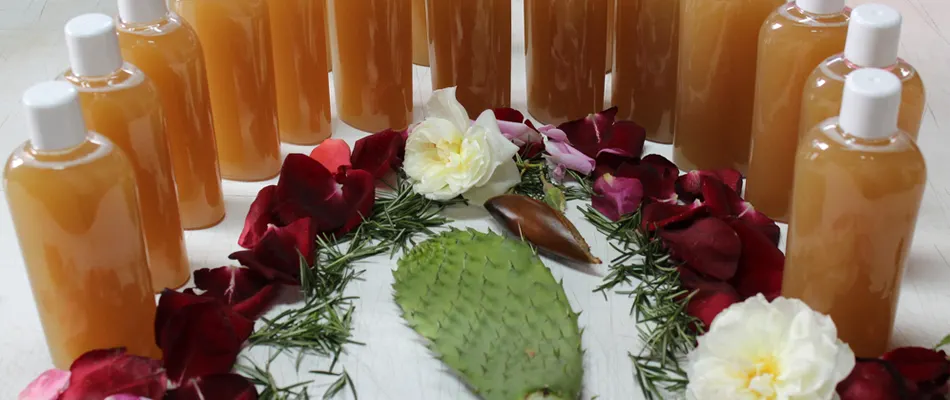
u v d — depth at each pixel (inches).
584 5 27.9
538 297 20.8
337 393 19.3
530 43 29.3
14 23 35.5
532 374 18.6
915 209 18.4
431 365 20.0
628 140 27.2
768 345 17.6
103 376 18.4
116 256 19.0
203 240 24.6
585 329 20.9
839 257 18.8
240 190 26.9
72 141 18.4
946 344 20.0
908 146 18.2
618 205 24.7
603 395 19.1
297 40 27.5
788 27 22.7
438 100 26.2
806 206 18.9
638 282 22.5
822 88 20.9
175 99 23.3
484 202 25.2
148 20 22.9
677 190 25.2
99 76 20.9
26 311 21.9
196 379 18.8
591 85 29.2
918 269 22.7
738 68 25.2
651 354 19.9
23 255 19.1
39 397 18.4
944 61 31.8
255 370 19.8
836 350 17.0
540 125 30.1
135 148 21.2
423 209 25.5
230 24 25.1
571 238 23.0
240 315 20.5
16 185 18.2
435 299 21.2
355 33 28.3
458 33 28.8
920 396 17.8
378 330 21.1
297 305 21.9
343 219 24.3
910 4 36.2
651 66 27.9
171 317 19.3
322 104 28.7
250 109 26.2
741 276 21.9
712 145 26.4
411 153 25.7
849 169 18.1
